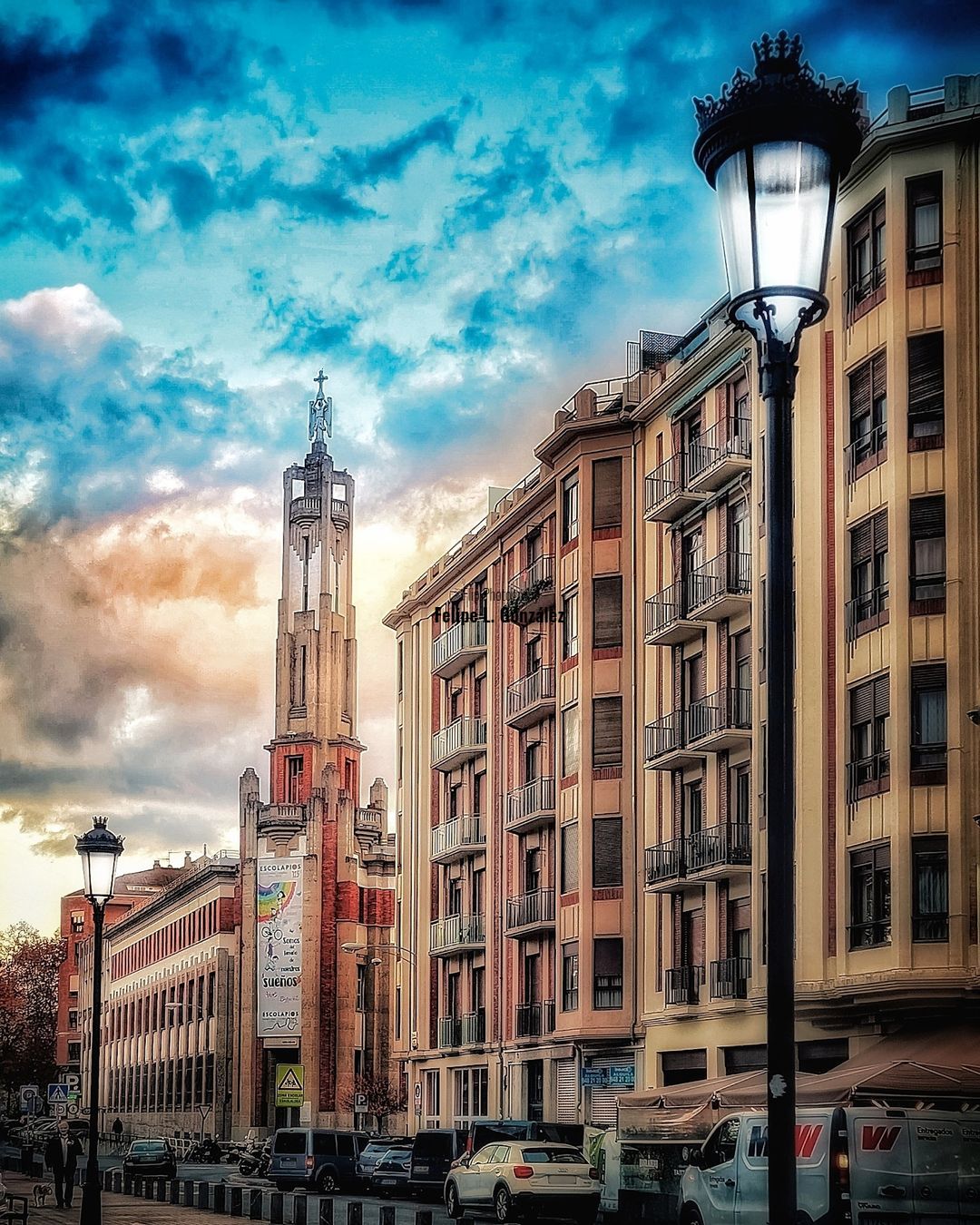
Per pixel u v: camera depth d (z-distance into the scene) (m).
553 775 55.09
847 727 36.62
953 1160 22.72
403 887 70.38
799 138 9.22
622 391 52.47
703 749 43.28
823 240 9.34
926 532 35.41
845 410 37.69
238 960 113.81
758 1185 24.30
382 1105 98.62
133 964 146.38
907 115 36.69
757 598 40.81
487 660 62.09
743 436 43.62
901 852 34.41
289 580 124.25
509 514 59.03
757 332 9.42
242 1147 91.81
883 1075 26.16
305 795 119.44
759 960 39.41
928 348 35.81
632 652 49.28
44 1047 181.75
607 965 48.12
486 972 60.22
